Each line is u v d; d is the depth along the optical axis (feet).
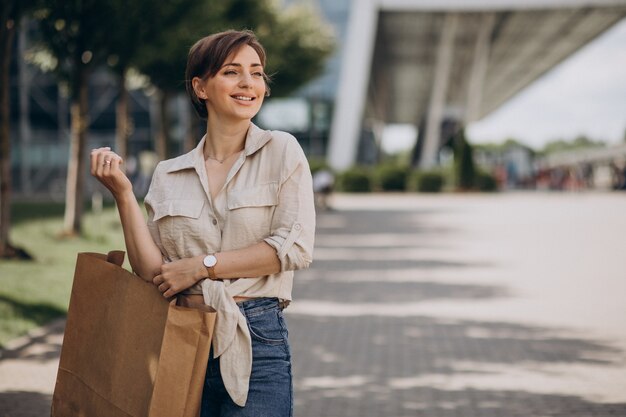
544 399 20.04
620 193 160.25
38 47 56.49
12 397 20.10
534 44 208.44
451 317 31.86
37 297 33.65
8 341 26.21
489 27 178.40
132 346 8.34
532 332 28.63
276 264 8.61
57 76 58.85
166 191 9.10
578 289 39.04
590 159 248.93
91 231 64.34
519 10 166.81
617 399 19.97
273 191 8.75
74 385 8.90
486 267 48.42
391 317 31.99
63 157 150.82
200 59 8.95
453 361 24.38
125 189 8.87
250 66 8.96
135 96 153.07
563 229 75.46
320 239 67.87
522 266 48.65
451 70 249.14
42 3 48.39
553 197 144.87
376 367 23.63
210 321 7.95
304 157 8.87
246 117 8.94
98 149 8.82
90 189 127.85
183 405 7.97
